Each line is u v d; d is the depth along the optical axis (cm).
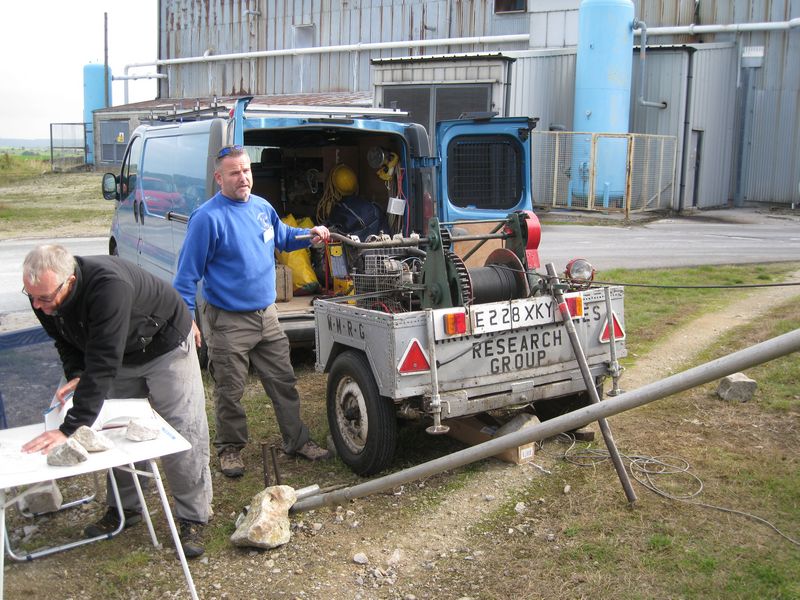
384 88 2059
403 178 698
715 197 2302
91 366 340
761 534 399
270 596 365
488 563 387
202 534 418
